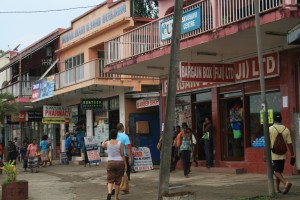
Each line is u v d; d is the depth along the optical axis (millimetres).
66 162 26688
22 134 39062
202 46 13633
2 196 12820
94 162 23266
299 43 10438
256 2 10055
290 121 13633
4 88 34375
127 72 18562
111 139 11484
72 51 27859
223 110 16688
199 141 17859
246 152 15203
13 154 24734
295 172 13406
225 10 12688
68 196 13133
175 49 8914
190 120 18250
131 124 22422
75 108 28391
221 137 16578
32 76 34062
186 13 13883
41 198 12969
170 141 8797
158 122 22703
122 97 23250
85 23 26250
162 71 18469
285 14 10617
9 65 34438
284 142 10500
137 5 29391
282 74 13969
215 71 14516
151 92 21594
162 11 19500
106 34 24062
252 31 11867
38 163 23781
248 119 15516
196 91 17875
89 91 24391
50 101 29781
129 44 17422
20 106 32531
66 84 25156
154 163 22344
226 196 10969
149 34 16328
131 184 14781
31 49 30328
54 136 31891
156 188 13602
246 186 12242
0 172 21969
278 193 10562
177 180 14703
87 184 15922
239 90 15828
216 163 16609
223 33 12375
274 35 12359
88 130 26688
